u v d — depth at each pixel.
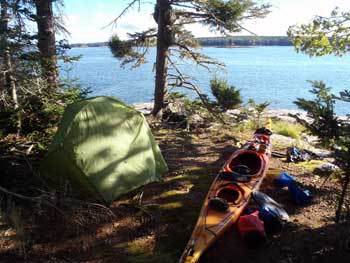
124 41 6.05
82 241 2.24
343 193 2.31
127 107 3.01
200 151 4.03
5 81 3.47
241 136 4.86
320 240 2.23
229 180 2.64
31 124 3.55
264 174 2.86
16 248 2.14
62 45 3.91
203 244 1.98
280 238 2.27
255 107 5.79
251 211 2.34
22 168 3.08
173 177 3.22
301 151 3.88
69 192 2.65
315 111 2.19
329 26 3.05
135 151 2.93
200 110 5.92
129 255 2.12
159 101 5.81
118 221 2.47
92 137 2.72
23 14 3.50
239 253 2.13
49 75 3.79
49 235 2.29
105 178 2.71
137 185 2.86
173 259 2.07
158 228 2.40
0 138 3.33
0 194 2.59
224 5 5.09
